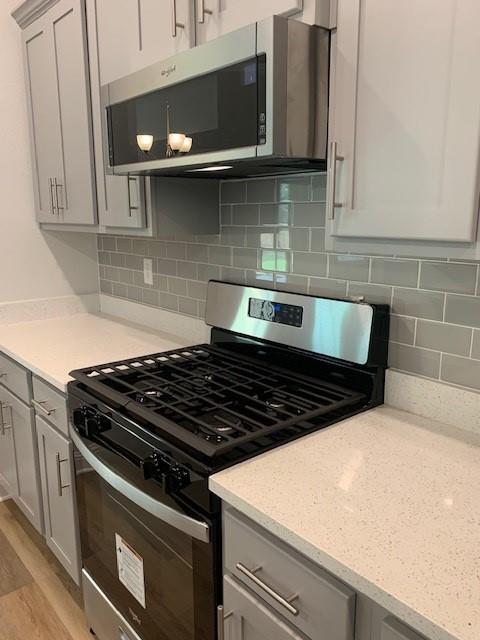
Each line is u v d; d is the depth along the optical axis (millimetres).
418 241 1024
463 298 1285
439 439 1261
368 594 784
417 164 984
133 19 1637
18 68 2387
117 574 1578
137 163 1538
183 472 1154
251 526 1010
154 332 2340
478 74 875
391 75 1001
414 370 1410
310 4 1104
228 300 1876
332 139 1141
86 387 1591
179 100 1344
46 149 2305
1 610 1969
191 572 1203
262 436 1190
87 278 2746
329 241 1191
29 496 2221
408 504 981
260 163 1307
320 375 1573
